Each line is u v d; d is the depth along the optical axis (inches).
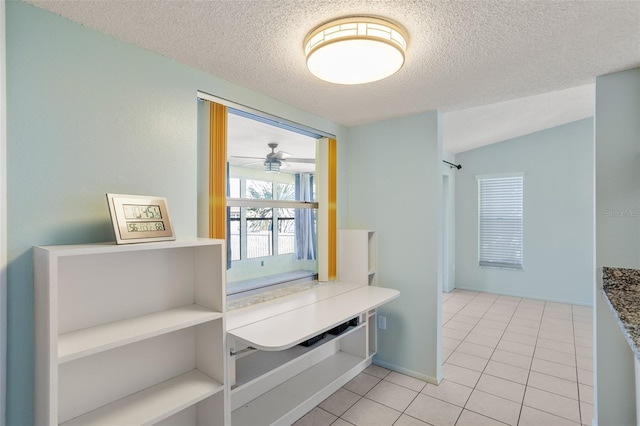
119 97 62.6
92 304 57.2
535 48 65.2
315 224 126.6
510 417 88.7
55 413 44.6
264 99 92.3
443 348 135.7
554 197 203.6
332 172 119.4
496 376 111.7
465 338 146.3
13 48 50.4
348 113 109.3
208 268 68.3
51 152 54.2
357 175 125.3
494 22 56.0
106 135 60.8
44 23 53.5
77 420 53.4
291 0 50.5
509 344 139.5
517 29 58.3
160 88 68.9
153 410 55.9
